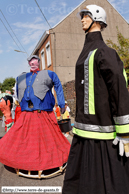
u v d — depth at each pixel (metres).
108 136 1.64
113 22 19.77
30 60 3.63
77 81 1.92
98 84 1.68
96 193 1.62
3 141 3.50
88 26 1.98
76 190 1.81
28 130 3.40
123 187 1.58
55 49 18.38
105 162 1.63
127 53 9.31
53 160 3.32
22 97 3.53
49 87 3.61
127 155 1.52
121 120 1.51
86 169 1.69
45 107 3.51
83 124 1.76
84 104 1.79
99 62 1.66
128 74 8.38
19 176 3.38
